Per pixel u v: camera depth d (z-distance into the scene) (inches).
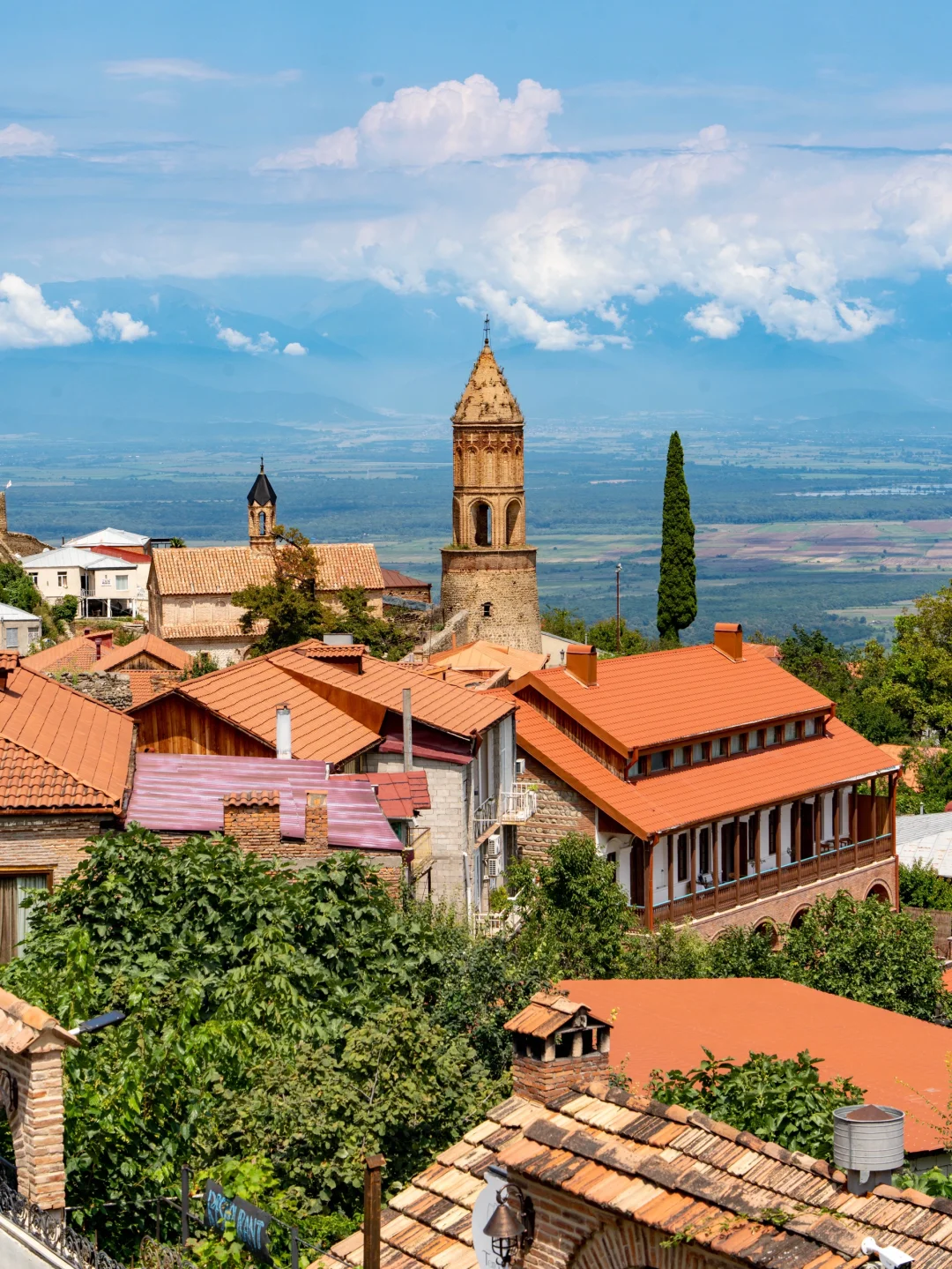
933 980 1946.4
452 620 4643.2
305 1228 832.9
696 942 2066.9
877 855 2807.6
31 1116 717.9
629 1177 622.2
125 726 1720.0
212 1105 919.7
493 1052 1162.6
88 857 1321.4
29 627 5369.1
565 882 2032.5
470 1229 695.7
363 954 1194.0
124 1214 834.8
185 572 5182.1
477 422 4722.0
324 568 5334.6
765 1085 866.1
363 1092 926.4
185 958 1115.3
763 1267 553.3
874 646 5378.9
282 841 1409.9
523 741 2351.1
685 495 5167.3
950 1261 548.7
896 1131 596.7
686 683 2655.0
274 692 1904.5
